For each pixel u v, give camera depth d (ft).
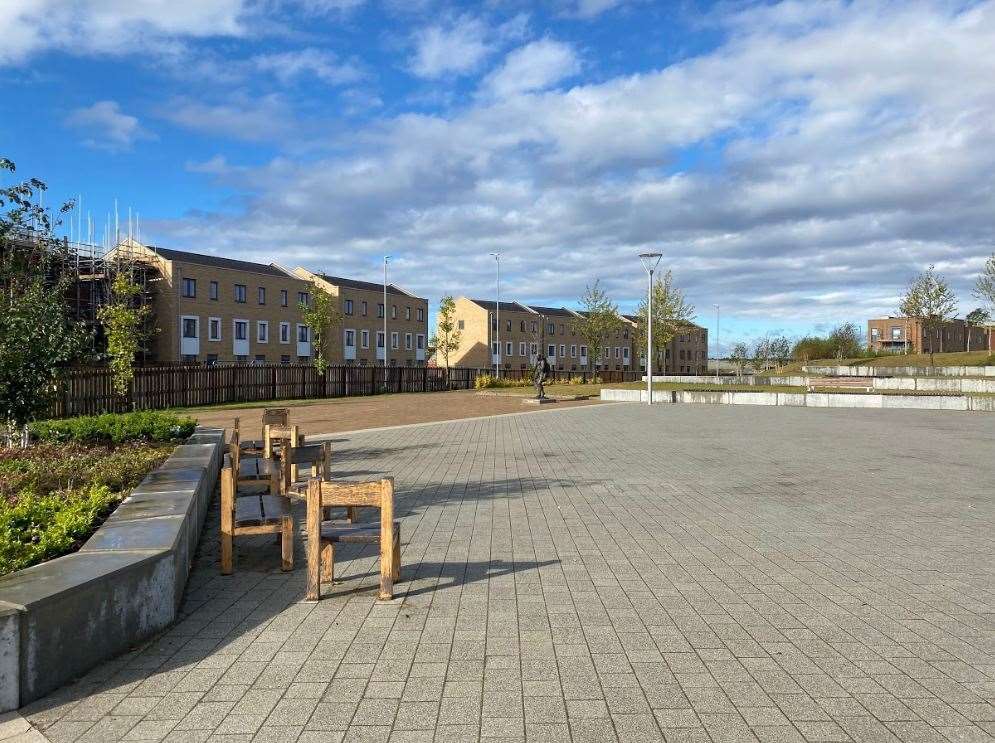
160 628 14.85
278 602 16.74
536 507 27.68
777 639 14.10
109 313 88.28
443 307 236.22
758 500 28.99
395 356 241.76
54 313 29.76
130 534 16.15
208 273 171.42
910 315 142.92
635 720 10.87
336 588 17.76
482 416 75.77
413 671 12.73
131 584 14.03
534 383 163.12
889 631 14.48
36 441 33.37
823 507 27.53
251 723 10.91
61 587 12.42
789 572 18.80
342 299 215.72
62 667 12.31
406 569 19.31
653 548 21.38
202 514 24.14
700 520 25.26
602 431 58.80
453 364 273.95
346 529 18.03
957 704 11.32
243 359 181.06
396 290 248.52
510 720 10.89
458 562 19.97
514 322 277.23
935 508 27.27
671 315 160.56
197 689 12.10
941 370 136.77
